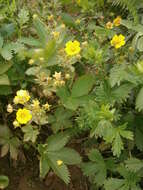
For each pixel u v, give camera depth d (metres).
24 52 0.37
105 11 0.49
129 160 0.37
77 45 0.37
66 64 0.37
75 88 0.37
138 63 0.35
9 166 0.42
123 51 0.41
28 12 0.43
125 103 0.39
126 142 0.40
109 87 0.37
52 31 0.40
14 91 0.41
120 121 0.39
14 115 0.41
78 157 0.37
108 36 0.41
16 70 0.40
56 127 0.38
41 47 0.39
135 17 0.42
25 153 0.42
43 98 0.40
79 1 0.47
